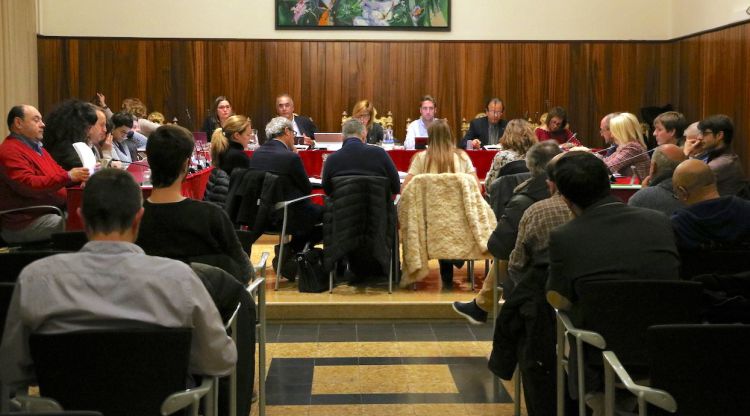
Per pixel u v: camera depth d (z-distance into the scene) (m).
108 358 2.18
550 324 3.53
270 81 11.62
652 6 11.64
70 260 2.26
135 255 2.29
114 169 2.37
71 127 6.18
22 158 5.60
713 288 2.99
